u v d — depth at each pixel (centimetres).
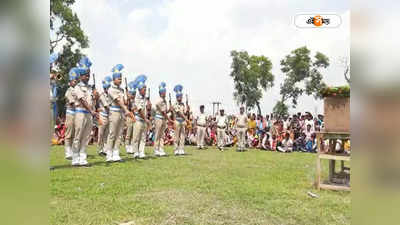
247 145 1484
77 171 586
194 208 346
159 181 499
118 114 752
